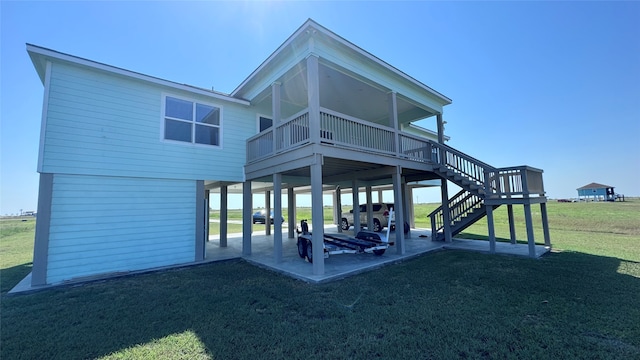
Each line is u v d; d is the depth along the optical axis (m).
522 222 18.09
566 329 3.15
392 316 3.66
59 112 6.10
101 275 6.14
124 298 4.71
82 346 3.03
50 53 5.88
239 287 5.23
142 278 6.12
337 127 6.74
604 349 2.70
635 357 2.55
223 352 2.83
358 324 3.44
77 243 6.16
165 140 7.51
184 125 7.89
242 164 8.91
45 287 5.39
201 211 7.98
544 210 8.89
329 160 6.95
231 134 8.73
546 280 5.14
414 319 3.54
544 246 8.62
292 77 7.45
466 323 3.38
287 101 9.98
